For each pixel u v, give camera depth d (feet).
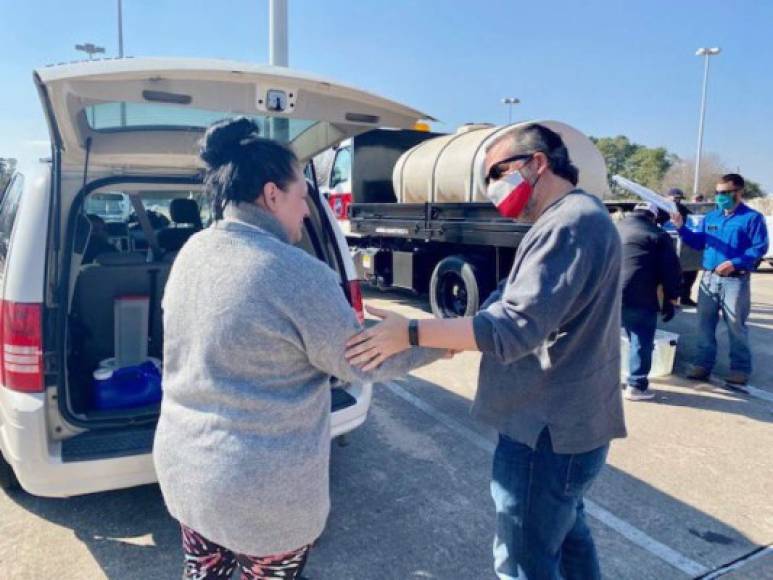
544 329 5.17
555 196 5.90
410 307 28.45
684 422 14.76
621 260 5.69
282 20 26.22
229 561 5.84
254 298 4.66
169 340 5.26
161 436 5.32
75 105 7.76
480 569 8.92
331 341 4.80
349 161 30.83
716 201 17.31
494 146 6.22
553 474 5.85
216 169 5.06
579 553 6.91
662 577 8.88
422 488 11.19
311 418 5.03
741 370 17.28
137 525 9.80
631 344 16.17
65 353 8.58
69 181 10.23
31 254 8.27
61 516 10.00
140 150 9.61
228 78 7.57
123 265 10.93
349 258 10.93
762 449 13.26
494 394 6.05
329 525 9.93
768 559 9.34
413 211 25.31
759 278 43.91
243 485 4.72
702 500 11.05
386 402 15.70
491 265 22.53
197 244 5.12
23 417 8.05
